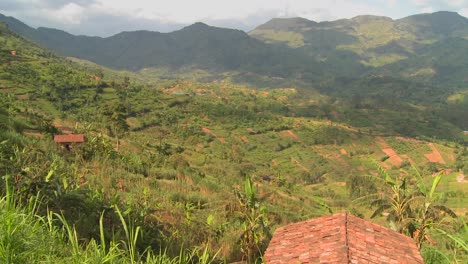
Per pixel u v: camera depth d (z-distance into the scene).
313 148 163.12
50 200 8.48
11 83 135.12
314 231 7.28
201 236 13.48
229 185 38.50
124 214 10.10
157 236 10.53
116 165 28.36
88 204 9.63
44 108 122.75
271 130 175.88
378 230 7.45
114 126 60.72
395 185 12.38
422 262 6.50
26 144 20.48
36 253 3.48
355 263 5.71
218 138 152.50
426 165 144.88
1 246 3.21
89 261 3.62
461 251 8.30
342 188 100.69
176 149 76.06
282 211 25.78
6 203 3.82
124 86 175.12
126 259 4.50
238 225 15.71
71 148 33.50
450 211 11.00
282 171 127.44
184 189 24.94
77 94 144.38
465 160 145.38
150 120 147.62
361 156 157.25
